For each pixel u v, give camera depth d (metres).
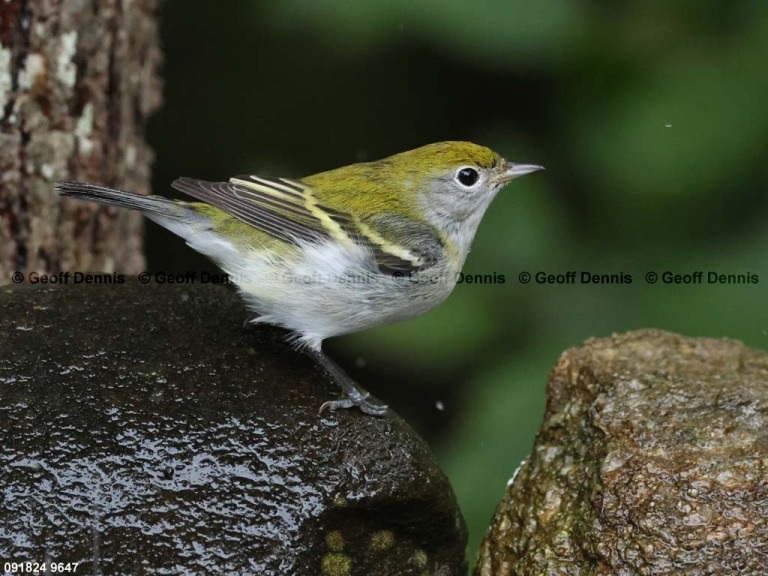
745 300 11.80
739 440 8.12
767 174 11.91
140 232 12.22
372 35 12.19
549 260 12.56
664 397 8.64
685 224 12.38
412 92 15.13
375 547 8.05
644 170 12.06
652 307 12.13
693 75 12.05
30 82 10.55
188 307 9.41
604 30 12.20
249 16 14.92
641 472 7.96
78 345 8.40
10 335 8.37
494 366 12.40
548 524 8.32
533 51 12.02
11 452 7.43
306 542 7.65
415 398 14.62
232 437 7.94
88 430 7.68
